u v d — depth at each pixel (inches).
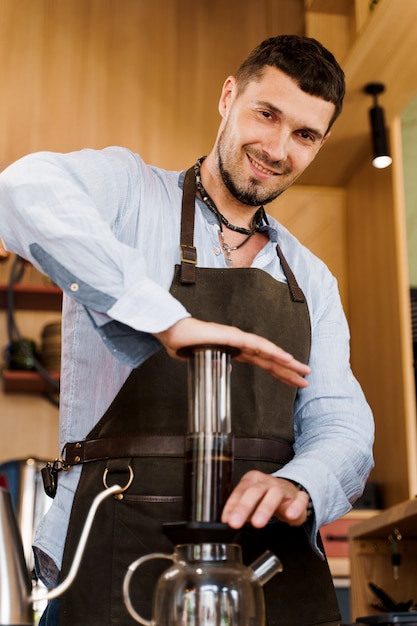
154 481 51.3
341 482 53.8
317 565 55.2
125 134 169.2
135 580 50.1
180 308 44.6
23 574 39.1
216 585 37.8
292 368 43.5
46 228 48.5
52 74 169.5
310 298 63.1
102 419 53.7
